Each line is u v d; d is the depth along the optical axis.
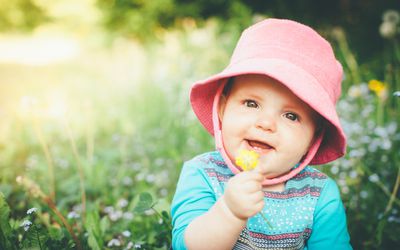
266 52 1.38
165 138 3.73
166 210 1.88
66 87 6.65
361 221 2.08
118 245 1.82
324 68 1.38
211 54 5.13
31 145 3.54
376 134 3.02
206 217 1.23
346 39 6.10
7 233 1.53
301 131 1.34
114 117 4.47
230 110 1.37
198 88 1.49
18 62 10.94
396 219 1.96
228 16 8.84
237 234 1.21
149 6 10.20
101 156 3.13
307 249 1.47
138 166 3.01
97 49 10.95
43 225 2.04
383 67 4.96
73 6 15.20
